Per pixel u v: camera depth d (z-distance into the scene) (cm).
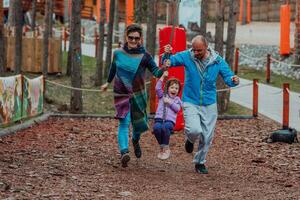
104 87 1603
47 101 2886
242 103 2991
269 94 3341
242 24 7631
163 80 1664
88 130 2153
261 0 8250
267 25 7519
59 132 2075
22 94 2206
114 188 1320
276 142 2039
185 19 5525
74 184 1325
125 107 1548
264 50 4988
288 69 4359
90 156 1684
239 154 1844
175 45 2170
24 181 1313
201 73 1525
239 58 4844
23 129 2084
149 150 1869
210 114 1540
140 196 1260
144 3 4753
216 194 1312
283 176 1536
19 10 2680
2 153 1627
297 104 2977
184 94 1546
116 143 1934
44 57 3306
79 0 2500
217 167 1653
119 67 1546
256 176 1537
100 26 3475
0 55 2170
